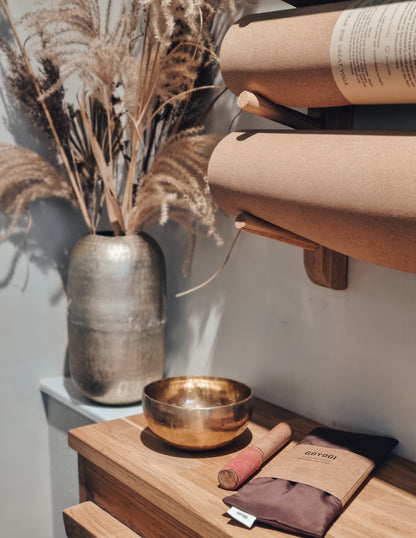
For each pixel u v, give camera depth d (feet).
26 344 3.79
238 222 2.39
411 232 1.82
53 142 3.72
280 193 2.16
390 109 2.49
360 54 1.92
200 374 3.62
